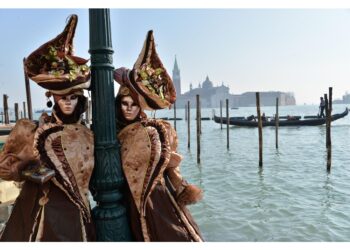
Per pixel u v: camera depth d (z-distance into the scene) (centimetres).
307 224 765
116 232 198
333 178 1294
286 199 984
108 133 196
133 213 207
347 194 1045
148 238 202
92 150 194
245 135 3183
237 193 1071
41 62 182
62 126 190
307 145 2400
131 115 209
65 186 183
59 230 181
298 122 3503
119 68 214
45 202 183
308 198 998
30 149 189
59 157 185
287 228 743
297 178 1304
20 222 186
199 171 1512
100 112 195
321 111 3631
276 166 1596
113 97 199
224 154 2056
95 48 193
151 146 204
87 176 191
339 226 755
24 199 188
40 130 185
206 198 997
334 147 2278
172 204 216
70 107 190
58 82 176
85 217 189
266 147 2339
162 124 217
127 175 202
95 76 195
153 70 209
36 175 175
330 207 899
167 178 227
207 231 727
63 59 181
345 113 3422
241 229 737
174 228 208
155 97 203
